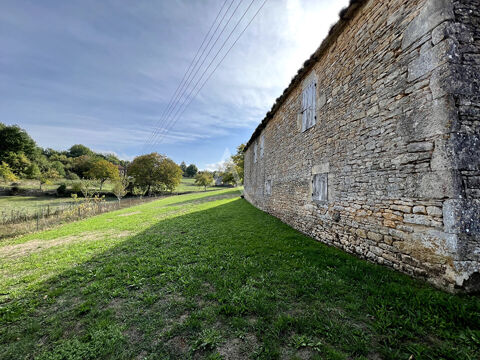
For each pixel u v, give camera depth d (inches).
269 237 197.2
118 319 83.8
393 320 71.3
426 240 93.7
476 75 89.6
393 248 111.1
